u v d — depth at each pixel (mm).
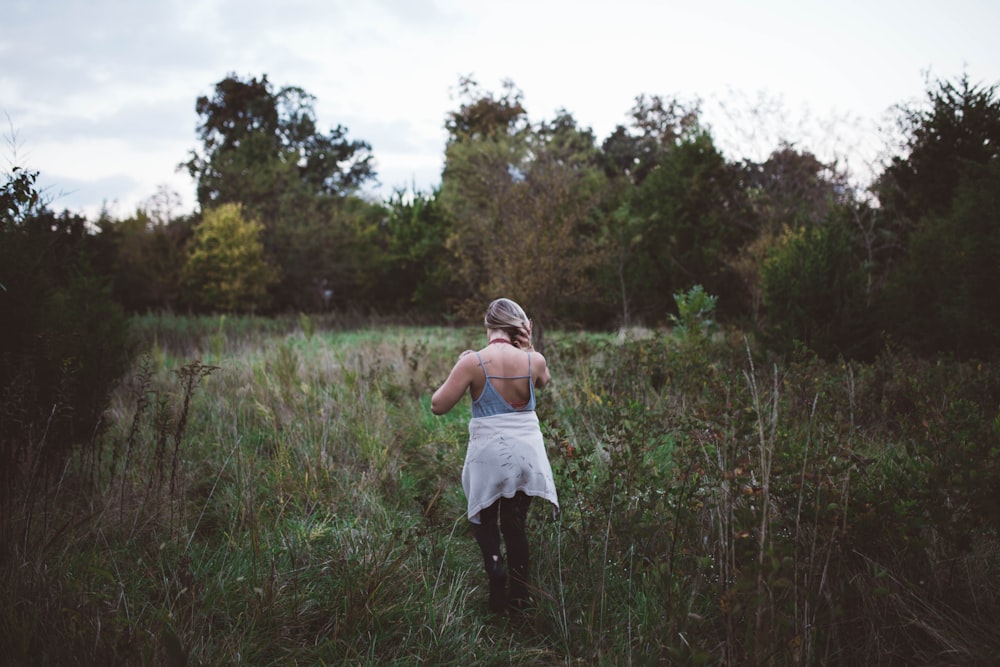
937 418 3668
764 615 2123
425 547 3336
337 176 37344
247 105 34062
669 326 14586
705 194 16406
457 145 19984
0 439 3117
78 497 3699
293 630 2650
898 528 2484
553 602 2799
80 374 3990
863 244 12031
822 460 2711
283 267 24453
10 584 2494
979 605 2543
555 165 12805
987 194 7211
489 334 3092
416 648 2564
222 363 7328
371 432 5180
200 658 2301
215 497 4000
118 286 21250
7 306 3617
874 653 2342
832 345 7020
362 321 18719
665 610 2479
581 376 6609
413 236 23484
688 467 3100
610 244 13453
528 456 2871
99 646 2152
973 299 7062
